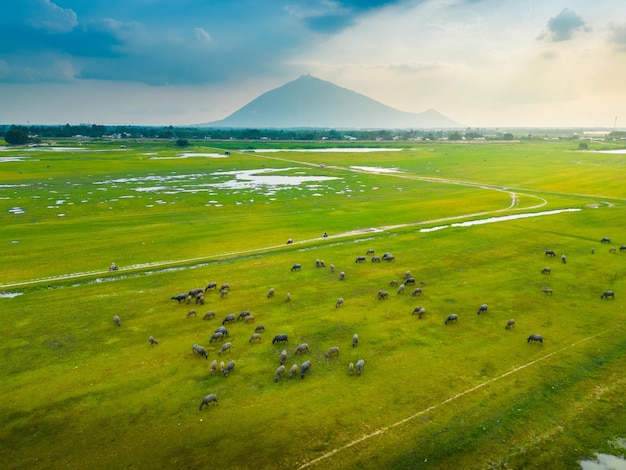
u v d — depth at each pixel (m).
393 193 122.69
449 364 33.31
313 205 106.06
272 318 41.91
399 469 23.55
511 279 51.78
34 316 42.62
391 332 38.69
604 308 43.12
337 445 25.19
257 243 70.06
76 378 32.03
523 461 23.98
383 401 28.95
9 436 26.19
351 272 55.06
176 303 45.81
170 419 27.52
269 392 30.12
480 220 85.88
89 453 24.84
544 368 32.53
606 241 67.25
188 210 99.88
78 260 60.91
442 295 47.12
